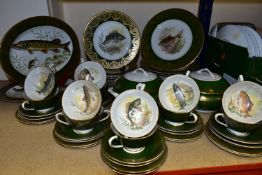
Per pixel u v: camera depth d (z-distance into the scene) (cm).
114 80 92
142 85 71
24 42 87
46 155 65
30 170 59
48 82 81
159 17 94
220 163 62
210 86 82
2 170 59
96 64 90
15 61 87
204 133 74
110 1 108
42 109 80
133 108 65
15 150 67
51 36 92
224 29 96
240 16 120
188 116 73
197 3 114
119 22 94
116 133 61
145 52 95
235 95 69
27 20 84
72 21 110
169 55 97
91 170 60
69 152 66
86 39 93
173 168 60
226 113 68
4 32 93
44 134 74
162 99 73
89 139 67
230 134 67
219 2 115
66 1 106
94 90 72
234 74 86
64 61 98
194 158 64
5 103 91
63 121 73
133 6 110
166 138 70
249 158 63
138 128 62
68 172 59
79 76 88
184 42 95
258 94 68
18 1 88
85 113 69
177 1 112
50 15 93
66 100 70
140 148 62
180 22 94
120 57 97
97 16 92
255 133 68
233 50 84
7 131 75
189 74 84
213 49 99
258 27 119
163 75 95
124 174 57
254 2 117
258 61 77
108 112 77
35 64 92
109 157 59
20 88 97
